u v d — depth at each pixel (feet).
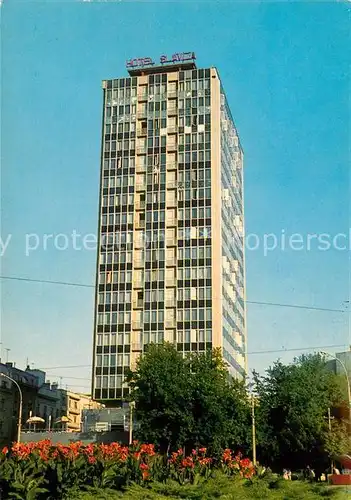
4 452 58.75
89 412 265.34
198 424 163.12
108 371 298.15
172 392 167.94
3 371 243.19
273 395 179.01
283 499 68.03
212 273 299.79
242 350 339.98
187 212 310.04
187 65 328.29
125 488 62.54
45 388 299.99
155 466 71.97
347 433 166.61
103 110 331.36
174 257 306.76
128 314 304.09
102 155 325.62
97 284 310.24
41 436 248.93
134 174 320.70
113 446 71.36
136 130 325.42
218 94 322.34
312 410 173.17
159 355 180.75
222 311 298.76
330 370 185.98
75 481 59.21
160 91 326.85
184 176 314.35
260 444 175.11
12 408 252.01
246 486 71.15
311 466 175.94
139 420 172.76
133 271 309.22
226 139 332.39
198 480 70.79
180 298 300.40
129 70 334.85
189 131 318.86
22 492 53.42
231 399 167.43
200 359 178.50
